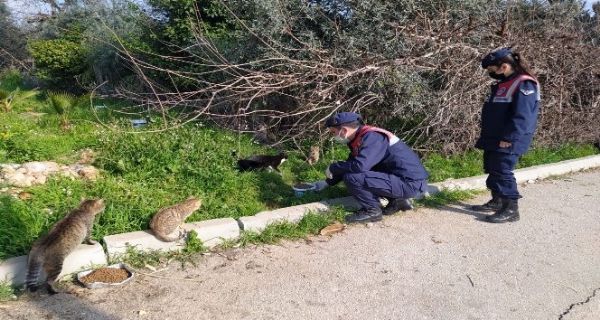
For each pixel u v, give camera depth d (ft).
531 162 23.49
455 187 18.85
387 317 10.36
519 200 18.51
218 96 23.17
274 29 22.91
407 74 21.47
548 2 27.04
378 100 22.74
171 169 17.38
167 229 12.67
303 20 25.20
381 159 15.02
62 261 10.78
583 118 27.32
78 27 46.37
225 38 27.81
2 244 11.57
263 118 24.64
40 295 10.57
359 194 15.08
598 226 16.07
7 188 15.31
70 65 41.75
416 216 16.37
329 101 22.12
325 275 12.07
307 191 17.34
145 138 20.11
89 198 13.52
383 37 22.71
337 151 22.40
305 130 21.59
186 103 22.97
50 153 19.51
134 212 13.91
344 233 14.70
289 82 21.42
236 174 18.20
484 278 12.24
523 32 23.93
